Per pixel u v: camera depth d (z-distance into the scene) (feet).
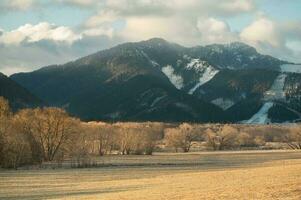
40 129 442.91
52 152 449.06
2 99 444.96
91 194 201.16
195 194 163.53
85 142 519.19
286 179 190.08
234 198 143.13
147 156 536.83
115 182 257.96
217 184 200.34
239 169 317.83
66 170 356.18
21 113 444.55
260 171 258.57
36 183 263.90
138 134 579.48
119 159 473.26
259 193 150.10
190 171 333.62
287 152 592.60
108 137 563.89
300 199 132.57
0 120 388.78
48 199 188.24
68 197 191.83
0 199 196.65
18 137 390.01
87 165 399.03
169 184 224.53
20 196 205.26
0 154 368.89
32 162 409.28
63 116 454.81
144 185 230.89
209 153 597.52
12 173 331.16
